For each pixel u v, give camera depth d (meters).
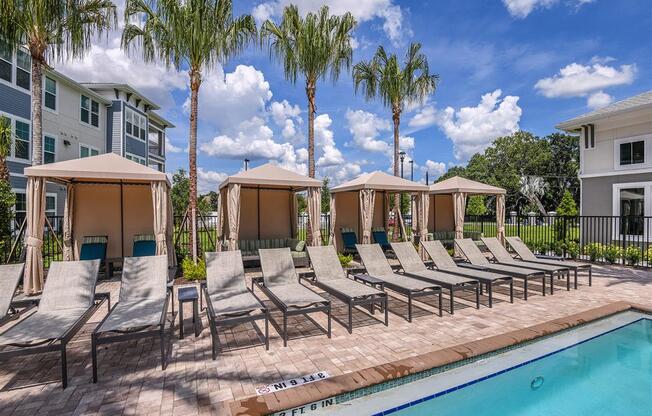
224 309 4.08
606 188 12.42
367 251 6.79
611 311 5.29
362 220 10.65
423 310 5.62
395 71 13.63
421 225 11.29
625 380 3.76
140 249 8.50
